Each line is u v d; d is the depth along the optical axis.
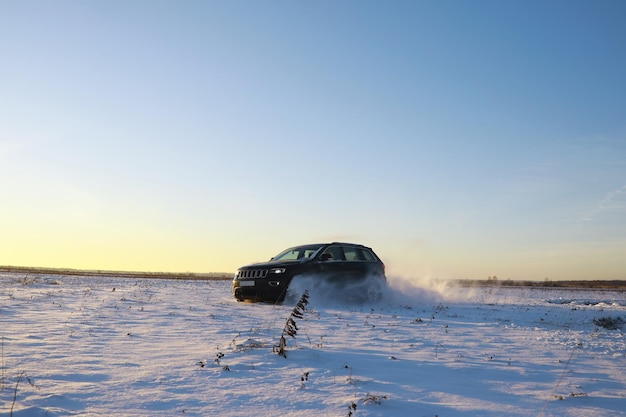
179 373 4.75
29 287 16.11
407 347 6.79
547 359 6.32
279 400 4.00
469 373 5.26
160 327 7.86
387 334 7.97
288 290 12.34
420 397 4.21
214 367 5.04
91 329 7.29
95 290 15.40
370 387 4.46
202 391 4.18
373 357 5.89
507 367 5.66
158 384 4.34
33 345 5.84
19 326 7.30
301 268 12.58
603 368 5.91
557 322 11.11
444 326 9.34
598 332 9.45
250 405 3.85
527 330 9.20
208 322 8.66
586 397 4.38
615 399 4.38
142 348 5.97
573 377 5.27
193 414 3.59
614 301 18.28
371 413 3.70
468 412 3.83
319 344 6.57
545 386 4.81
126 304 11.24
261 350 5.96
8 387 4.00
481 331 8.86
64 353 5.44
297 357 5.63
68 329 7.18
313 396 4.12
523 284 46.72
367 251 14.66
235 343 6.43
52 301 11.25
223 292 17.33
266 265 12.70
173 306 11.30
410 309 12.68
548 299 18.95
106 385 4.23
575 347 7.35
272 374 4.84
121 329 7.47
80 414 3.45
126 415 3.49
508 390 4.60
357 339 7.33
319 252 13.28
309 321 9.29
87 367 4.84
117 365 4.99
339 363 5.45
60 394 3.88
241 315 9.91
